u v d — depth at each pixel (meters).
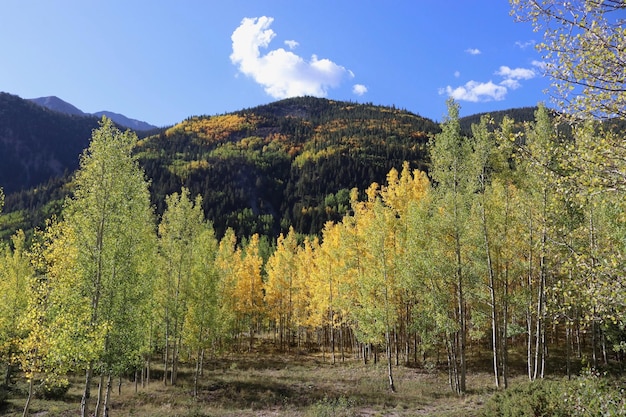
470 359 28.56
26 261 27.03
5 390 24.11
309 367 32.19
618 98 5.79
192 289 24.30
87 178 15.10
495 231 19.59
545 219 14.32
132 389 25.20
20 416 19.09
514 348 30.47
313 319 35.59
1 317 21.73
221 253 41.16
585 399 7.26
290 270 41.62
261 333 60.34
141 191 16.44
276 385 24.53
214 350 36.72
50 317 14.04
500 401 12.43
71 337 13.09
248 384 24.88
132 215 15.79
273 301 42.91
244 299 42.03
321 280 33.47
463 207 19.36
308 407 19.89
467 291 20.91
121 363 14.54
